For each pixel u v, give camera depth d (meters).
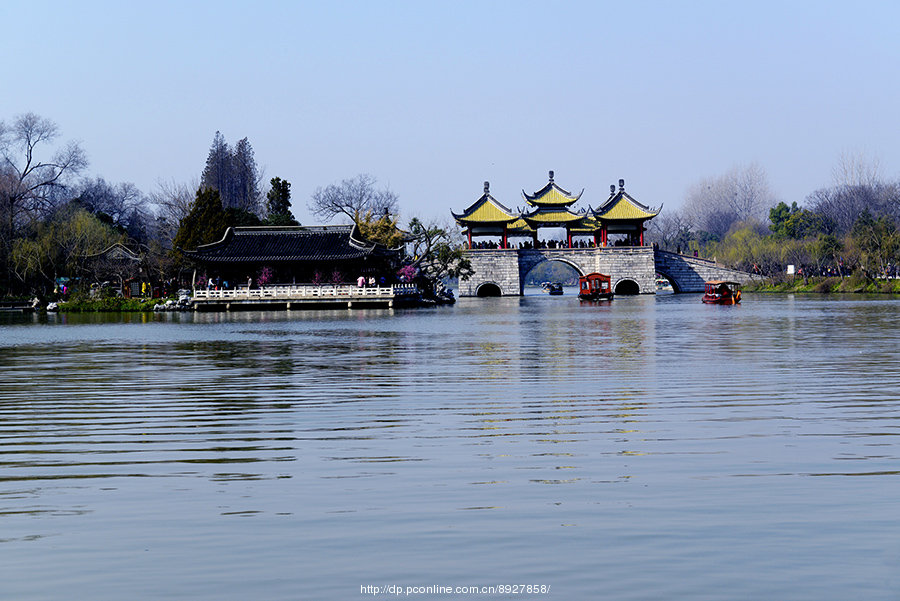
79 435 20.31
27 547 12.03
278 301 95.62
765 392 25.88
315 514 13.38
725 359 35.75
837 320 62.94
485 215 154.50
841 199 199.50
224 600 10.22
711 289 102.69
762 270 164.62
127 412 23.59
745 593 10.21
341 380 30.20
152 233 154.25
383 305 103.06
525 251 155.38
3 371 34.28
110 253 115.25
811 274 151.00
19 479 15.95
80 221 109.62
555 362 35.28
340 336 53.00
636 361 35.34
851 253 132.38
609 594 10.23
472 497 14.19
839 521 12.63
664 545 11.77
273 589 10.51
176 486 15.27
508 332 55.00
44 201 124.19
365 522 12.92
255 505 13.95
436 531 12.45
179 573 11.02
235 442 19.20
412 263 125.12
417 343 46.56
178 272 114.62
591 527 12.53
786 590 10.28
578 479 15.28
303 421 21.80
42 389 28.64
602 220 153.75
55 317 84.50
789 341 44.59
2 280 106.31
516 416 22.06
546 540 12.02
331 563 11.30
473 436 19.47
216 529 12.72
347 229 104.06
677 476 15.39
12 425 21.77
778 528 12.37
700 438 18.88
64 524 13.07
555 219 155.00
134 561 11.45
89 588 10.59
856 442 18.27
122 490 15.04
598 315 77.25
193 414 23.14
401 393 26.61
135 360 38.44
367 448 18.30
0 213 108.06
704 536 12.09
